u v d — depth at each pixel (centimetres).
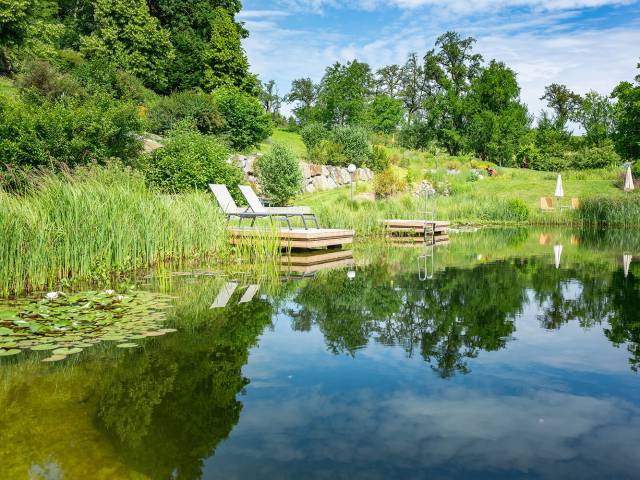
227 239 838
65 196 548
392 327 340
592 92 3809
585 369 252
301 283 533
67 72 1855
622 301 428
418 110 4972
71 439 174
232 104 2094
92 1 2694
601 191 2275
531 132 3941
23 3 1989
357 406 205
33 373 242
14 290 462
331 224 1239
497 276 577
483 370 250
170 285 519
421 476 151
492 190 2398
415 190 2170
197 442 173
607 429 184
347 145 2428
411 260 750
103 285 511
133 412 198
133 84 2036
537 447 171
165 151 1330
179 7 2981
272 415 196
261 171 1775
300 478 150
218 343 297
